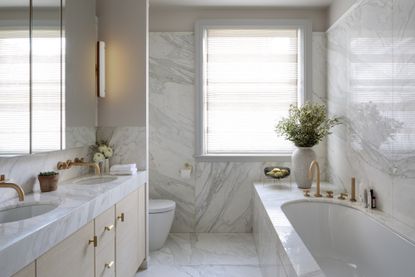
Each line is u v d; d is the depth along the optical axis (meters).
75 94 2.29
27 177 1.82
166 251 2.87
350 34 2.64
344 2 2.79
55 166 2.13
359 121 2.48
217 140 3.40
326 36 3.28
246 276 2.38
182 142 3.33
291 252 1.46
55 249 1.21
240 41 3.36
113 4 2.64
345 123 2.77
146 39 2.65
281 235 1.69
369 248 2.07
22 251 0.99
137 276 2.40
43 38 1.90
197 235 3.28
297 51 3.37
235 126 3.39
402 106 1.87
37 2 1.85
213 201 3.34
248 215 3.33
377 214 2.08
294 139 2.96
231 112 3.38
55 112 2.04
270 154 3.36
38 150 1.85
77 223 1.39
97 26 2.65
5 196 1.62
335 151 3.05
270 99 3.38
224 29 3.34
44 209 1.53
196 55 3.29
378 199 2.20
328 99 3.21
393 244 1.79
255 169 3.33
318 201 2.54
